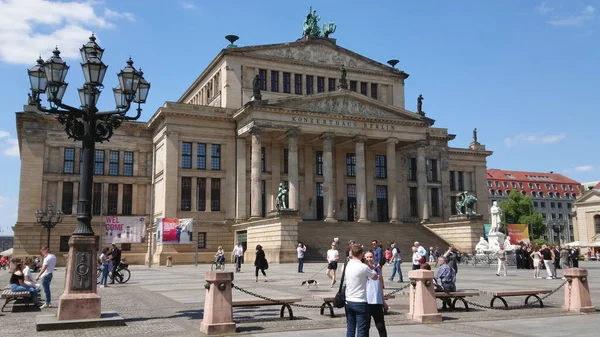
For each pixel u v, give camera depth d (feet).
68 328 60.54
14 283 79.36
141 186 278.87
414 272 65.41
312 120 256.93
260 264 124.16
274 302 64.90
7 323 66.59
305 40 288.51
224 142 266.77
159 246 248.52
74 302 62.80
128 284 125.29
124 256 263.70
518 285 110.42
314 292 98.07
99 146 272.51
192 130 260.01
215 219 260.62
